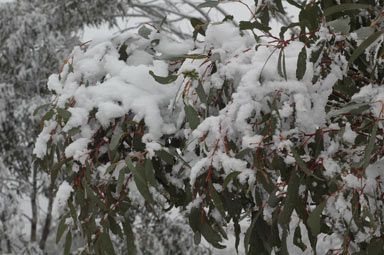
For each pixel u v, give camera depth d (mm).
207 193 2457
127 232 2602
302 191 2336
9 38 10523
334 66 2256
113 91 2479
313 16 2422
